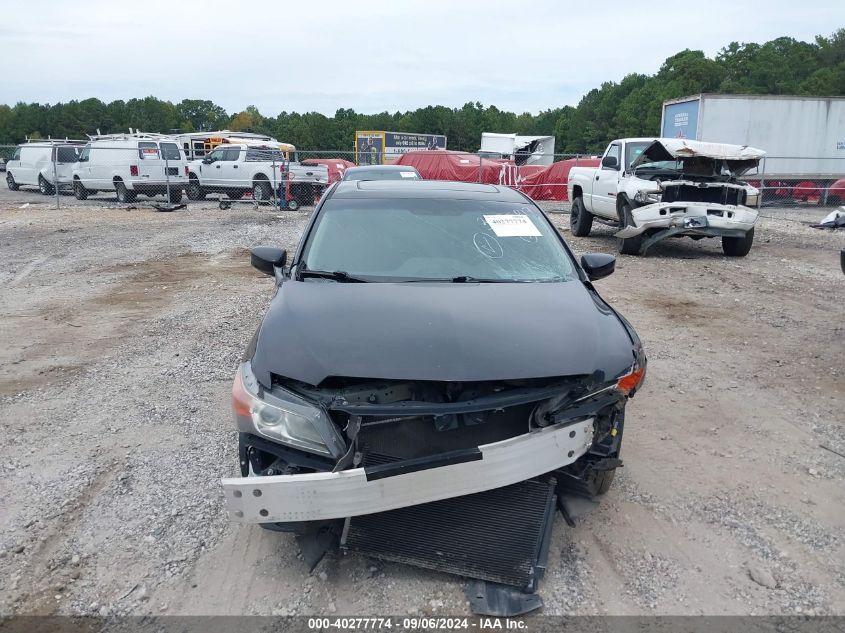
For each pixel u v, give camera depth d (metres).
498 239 4.43
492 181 24.48
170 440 4.53
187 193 22.94
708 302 8.41
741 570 3.19
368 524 3.13
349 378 3.05
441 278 4.01
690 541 3.41
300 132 101.81
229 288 9.22
